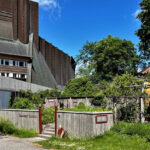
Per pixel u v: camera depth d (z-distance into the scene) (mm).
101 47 49719
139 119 11695
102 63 48250
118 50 46781
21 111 15070
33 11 66938
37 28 67625
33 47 63625
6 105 22469
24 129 14547
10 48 56406
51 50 77750
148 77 12320
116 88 12359
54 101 26891
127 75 12891
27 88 29188
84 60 62281
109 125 11289
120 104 12406
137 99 11914
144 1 33812
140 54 40688
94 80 54438
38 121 13773
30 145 10727
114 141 9672
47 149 9789
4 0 60469
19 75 55656
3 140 12320
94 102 20922
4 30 58969
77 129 11289
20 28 62156
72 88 30922
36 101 27156
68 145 10016
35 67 60875
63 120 12133
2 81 22062
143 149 8367
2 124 15531
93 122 10547
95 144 9531
